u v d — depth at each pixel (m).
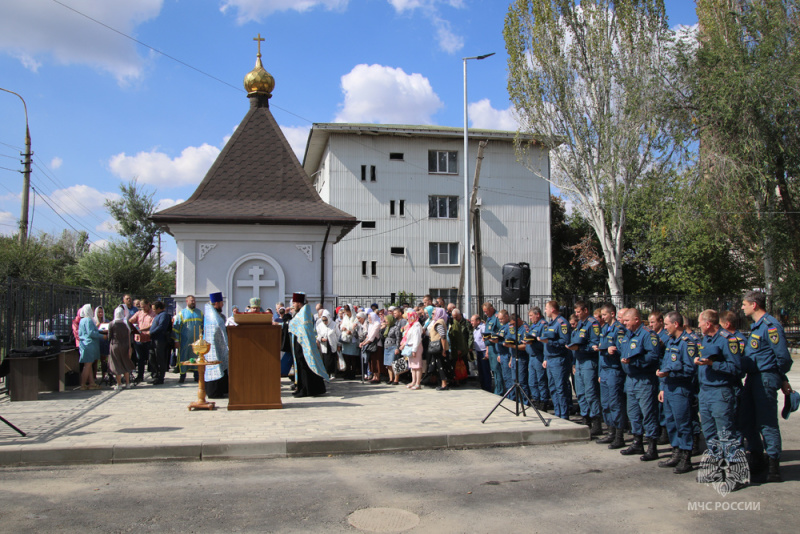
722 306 24.22
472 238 39.47
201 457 7.27
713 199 24.12
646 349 7.43
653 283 46.25
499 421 8.97
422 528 5.04
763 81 22.81
